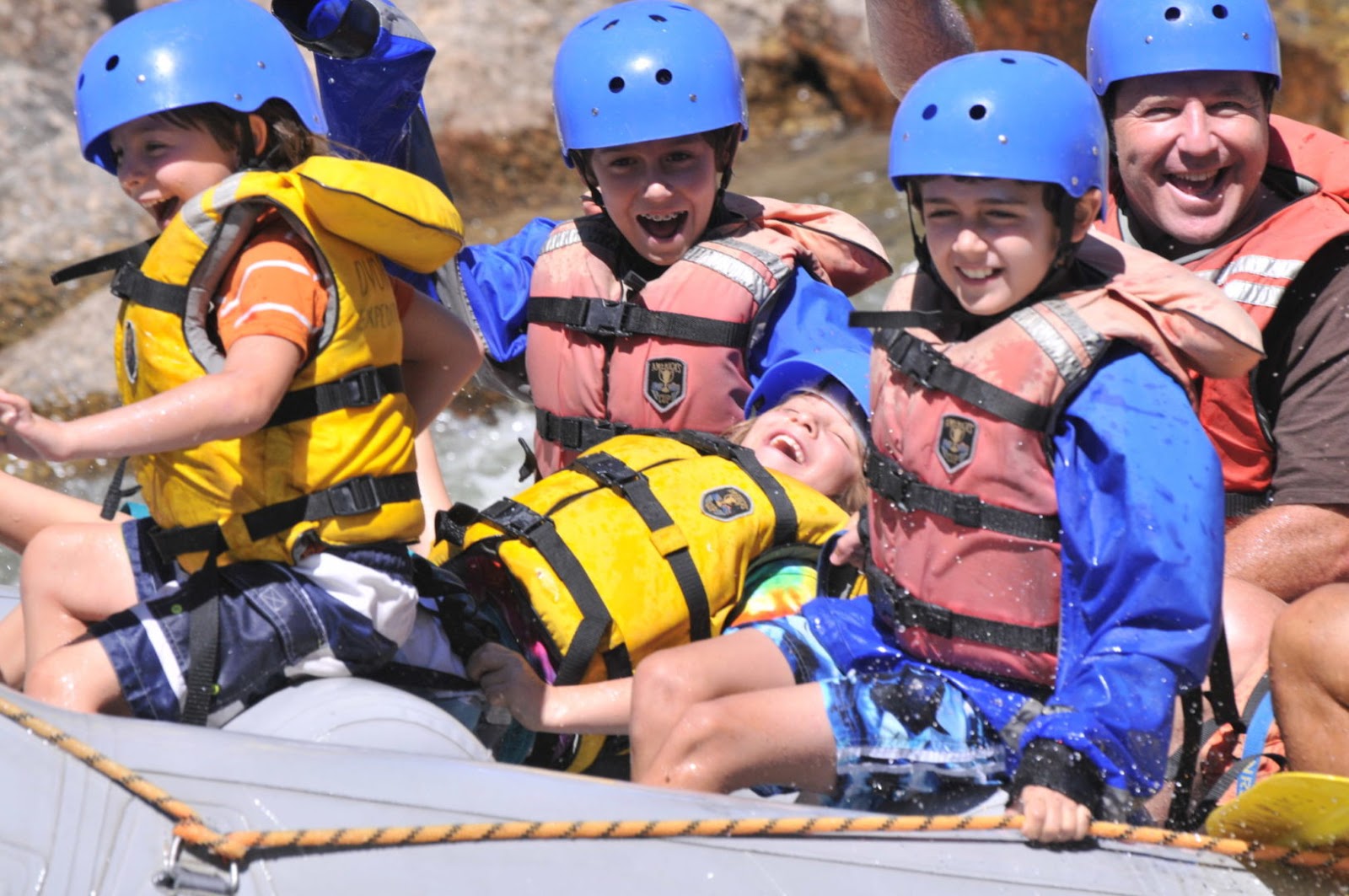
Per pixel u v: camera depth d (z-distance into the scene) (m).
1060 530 9.98
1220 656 10.45
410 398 11.62
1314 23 34.56
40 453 8.96
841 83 38.75
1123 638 9.48
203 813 8.03
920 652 10.60
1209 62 13.32
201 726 9.62
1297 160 14.09
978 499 10.09
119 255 10.36
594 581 11.32
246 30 10.40
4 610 12.55
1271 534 13.01
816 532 12.22
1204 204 13.72
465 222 34.81
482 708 11.22
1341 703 9.57
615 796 8.77
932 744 10.33
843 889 8.35
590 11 38.47
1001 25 36.31
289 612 9.94
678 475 12.09
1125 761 9.20
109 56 10.20
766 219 14.77
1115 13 13.80
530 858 8.15
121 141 10.27
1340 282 13.15
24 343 27.38
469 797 8.46
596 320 14.09
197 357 9.95
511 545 11.60
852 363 13.34
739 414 14.05
